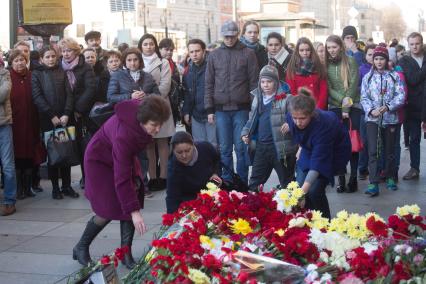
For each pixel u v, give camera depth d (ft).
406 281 10.68
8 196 26.84
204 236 12.80
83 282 12.75
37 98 28.76
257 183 24.98
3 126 26.61
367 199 28.04
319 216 14.06
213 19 231.30
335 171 19.69
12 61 28.84
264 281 11.31
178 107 31.65
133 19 155.22
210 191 15.56
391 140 29.35
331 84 29.07
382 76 28.81
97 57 33.63
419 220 13.26
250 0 95.45
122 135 17.19
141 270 12.78
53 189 29.45
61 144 28.32
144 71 29.04
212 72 29.22
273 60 30.53
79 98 29.27
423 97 30.48
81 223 25.17
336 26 230.89
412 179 31.89
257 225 13.71
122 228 19.38
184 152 18.43
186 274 11.10
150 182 30.25
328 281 10.96
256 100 24.67
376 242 12.47
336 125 18.92
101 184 18.75
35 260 20.76
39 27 37.65
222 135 29.12
